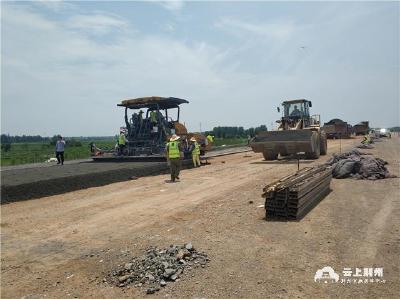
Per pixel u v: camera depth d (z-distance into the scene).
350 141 42.91
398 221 7.51
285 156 22.86
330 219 7.86
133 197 11.25
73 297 5.03
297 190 7.89
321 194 10.10
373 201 9.34
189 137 22.09
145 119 22.30
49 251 6.71
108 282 5.42
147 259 5.96
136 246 6.75
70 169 17.20
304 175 9.56
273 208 8.10
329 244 6.38
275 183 8.52
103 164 19.86
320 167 11.49
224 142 61.31
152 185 13.43
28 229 8.10
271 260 5.80
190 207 9.59
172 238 7.07
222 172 16.41
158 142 21.56
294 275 5.26
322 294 4.73
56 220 8.77
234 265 5.68
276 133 19.94
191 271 5.53
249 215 8.48
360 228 7.18
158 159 20.28
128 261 6.07
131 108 22.66
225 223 7.93
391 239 6.49
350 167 12.88
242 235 7.05
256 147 19.84
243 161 21.56
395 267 5.39
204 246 6.54
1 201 10.67
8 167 22.44
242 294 4.80
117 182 14.48
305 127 22.06
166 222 8.24
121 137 22.30
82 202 10.72
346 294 4.71
